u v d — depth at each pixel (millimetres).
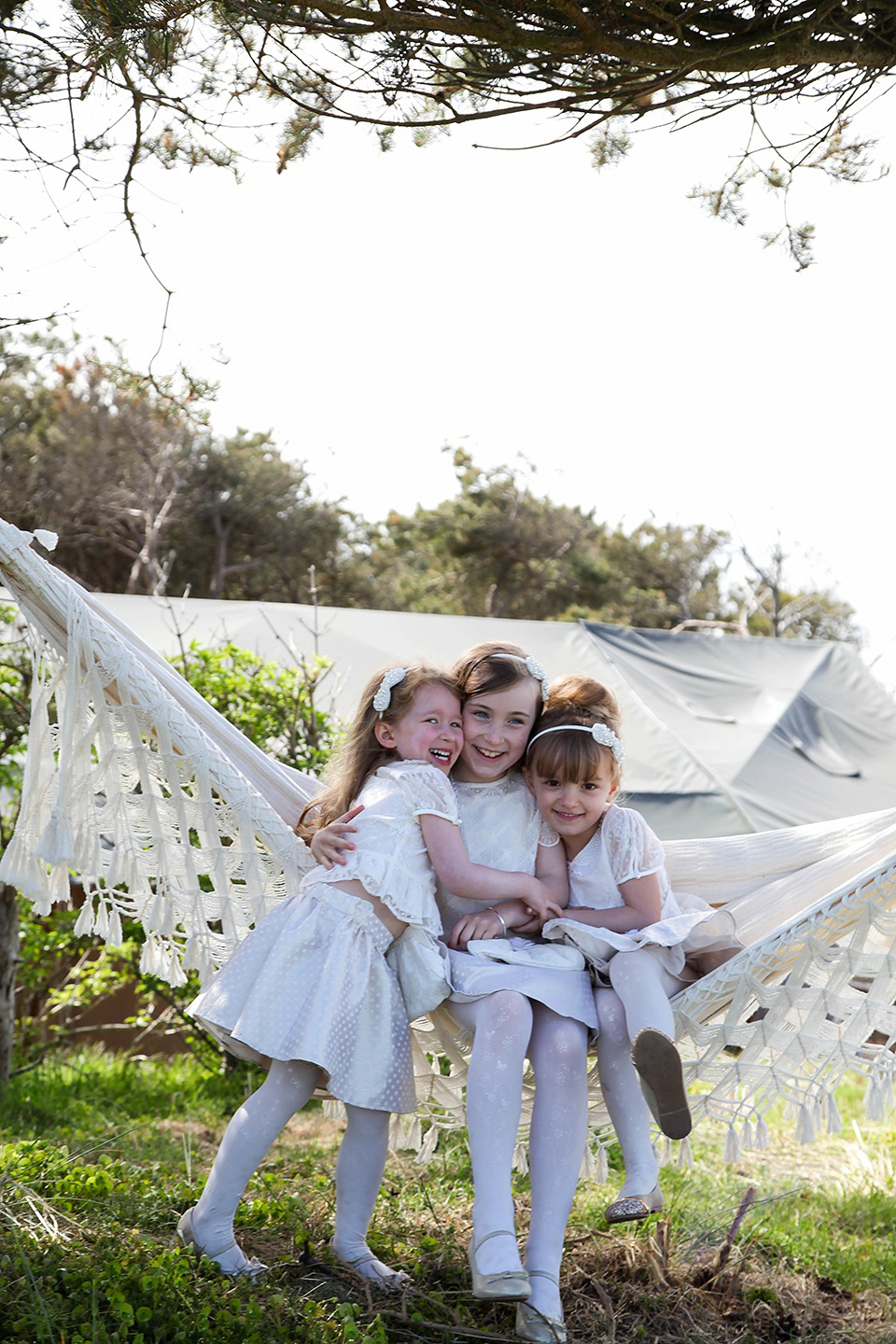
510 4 3184
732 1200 4648
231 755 3846
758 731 10430
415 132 3699
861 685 11836
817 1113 3439
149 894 3588
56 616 3451
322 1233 3707
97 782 3520
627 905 3404
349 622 10594
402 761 3479
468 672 3539
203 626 9953
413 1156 5062
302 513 32156
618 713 3584
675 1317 3346
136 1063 7812
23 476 26516
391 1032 3193
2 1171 3771
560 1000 3148
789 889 3771
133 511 28094
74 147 3744
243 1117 3180
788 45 3219
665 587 34250
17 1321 2676
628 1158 3105
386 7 3219
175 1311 2834
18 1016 7734
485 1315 3227
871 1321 3539
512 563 33562
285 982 3160
